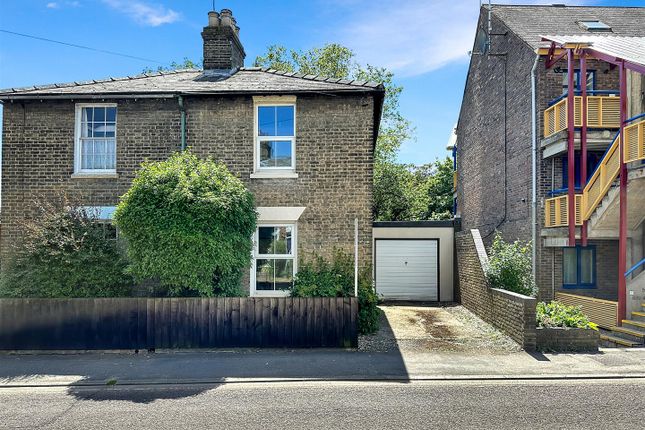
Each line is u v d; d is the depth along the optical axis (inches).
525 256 524.1
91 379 303.9
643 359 344.5
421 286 723.4
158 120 464.1
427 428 225.3
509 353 361.7
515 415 240.8
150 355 357.1
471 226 839.7
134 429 226.8
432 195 1295.5
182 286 375.9
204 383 298.4
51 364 335.3
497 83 697.0
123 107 466.3
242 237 388.5
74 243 376.2
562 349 369.7
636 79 522.9
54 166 465.4
